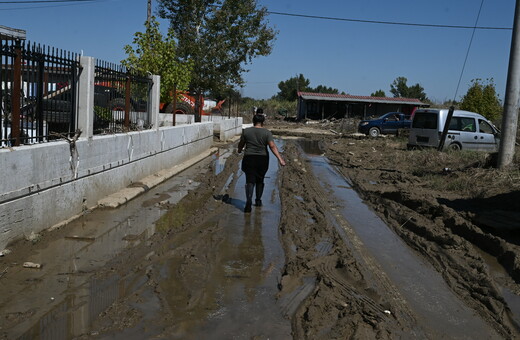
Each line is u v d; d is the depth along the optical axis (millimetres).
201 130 16875
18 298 4414
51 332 3809
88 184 7699
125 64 17219
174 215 7871
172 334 3877
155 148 11367
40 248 5801
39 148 6078
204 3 28984
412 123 20047
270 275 5352
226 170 13234
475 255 6352
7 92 5867
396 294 5000
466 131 18844
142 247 6066
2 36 6676
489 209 8750
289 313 4379
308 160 17609
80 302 4398
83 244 6078
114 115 9609
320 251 6238
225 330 3992
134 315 4156
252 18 29344
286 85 77062
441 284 5410
